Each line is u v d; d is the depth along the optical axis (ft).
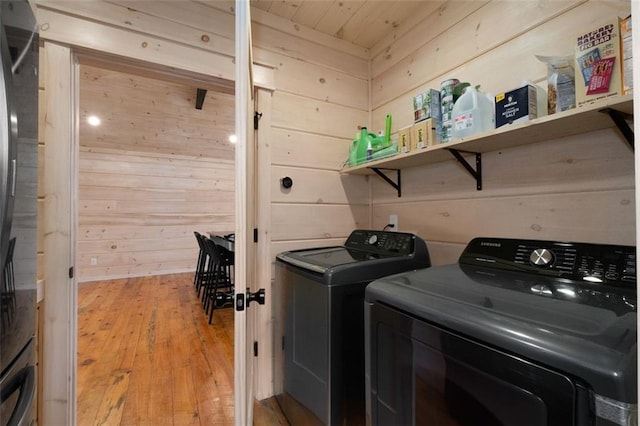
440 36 5.73
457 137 4.48
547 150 4.18
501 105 3.89
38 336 4.32
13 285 2.51
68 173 4.56
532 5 4.33
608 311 2.28
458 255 5.39
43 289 4.34
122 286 15.69
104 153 17.19
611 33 2.95
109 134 16.70
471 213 5.18
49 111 4.45
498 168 4.77
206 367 7.48
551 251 3.44
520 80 4.46
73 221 4.62
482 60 4.99
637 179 1.32
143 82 14.76
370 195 7.44
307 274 4.71
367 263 4.58
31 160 2.96
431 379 2.58
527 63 4.38
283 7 6.13
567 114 3.20
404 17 6.42
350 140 7.25
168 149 18.67
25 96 2.79
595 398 1.71
